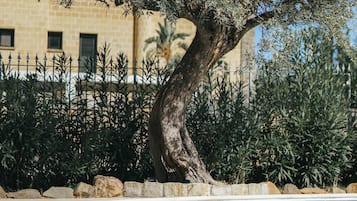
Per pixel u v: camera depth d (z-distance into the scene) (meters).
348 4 11.25
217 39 11.49
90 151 13.23
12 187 12.89
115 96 13.80
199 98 14.11
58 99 13.40
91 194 12.15
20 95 12.94
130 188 12.30
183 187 12.13
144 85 13.95
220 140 13.73
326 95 14.13
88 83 13.81
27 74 13.38
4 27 29.41
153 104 12.65
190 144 12.41
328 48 14.40
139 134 13.84
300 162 14.03
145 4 11.06
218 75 14.56
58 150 12.99
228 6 10.30
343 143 13.99
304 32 12.34
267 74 14.16
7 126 12.67
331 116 13.95
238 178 13.72
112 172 13.64
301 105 14.09
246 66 12.03
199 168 12.45
